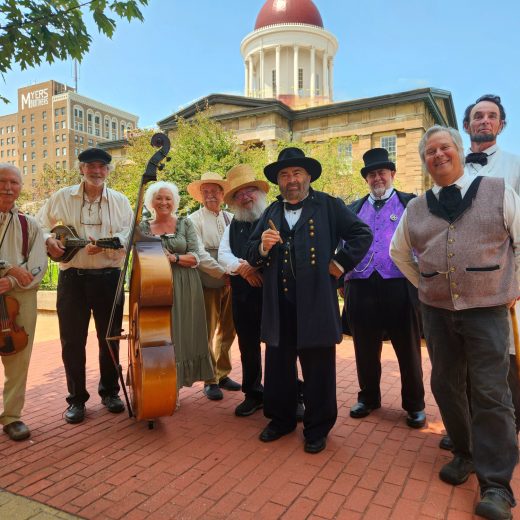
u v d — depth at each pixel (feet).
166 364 10.25
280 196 11.55
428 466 9.61
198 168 54.95
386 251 11.85
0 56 10.53
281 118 103.24
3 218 11.22
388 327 11.78
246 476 9.30
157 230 13.26
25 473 9.53
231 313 14.99
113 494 8.68
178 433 11.51
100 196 12.68
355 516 7.88
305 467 9.64
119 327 12.93
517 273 8.10
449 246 8.24
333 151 74.18
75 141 340.80
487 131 10.59
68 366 12.37
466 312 8.14
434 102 98.68
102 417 12.65
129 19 10.92
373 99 97.25
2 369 18.57
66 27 10.61
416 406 11.67
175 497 8.56
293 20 138.82
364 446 10.61
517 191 10.26
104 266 12.48
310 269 10.14
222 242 13.57
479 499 8.33
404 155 97.25
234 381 15.43
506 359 8.00
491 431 7.89
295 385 11.28
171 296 10.33
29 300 11.64
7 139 364.17
